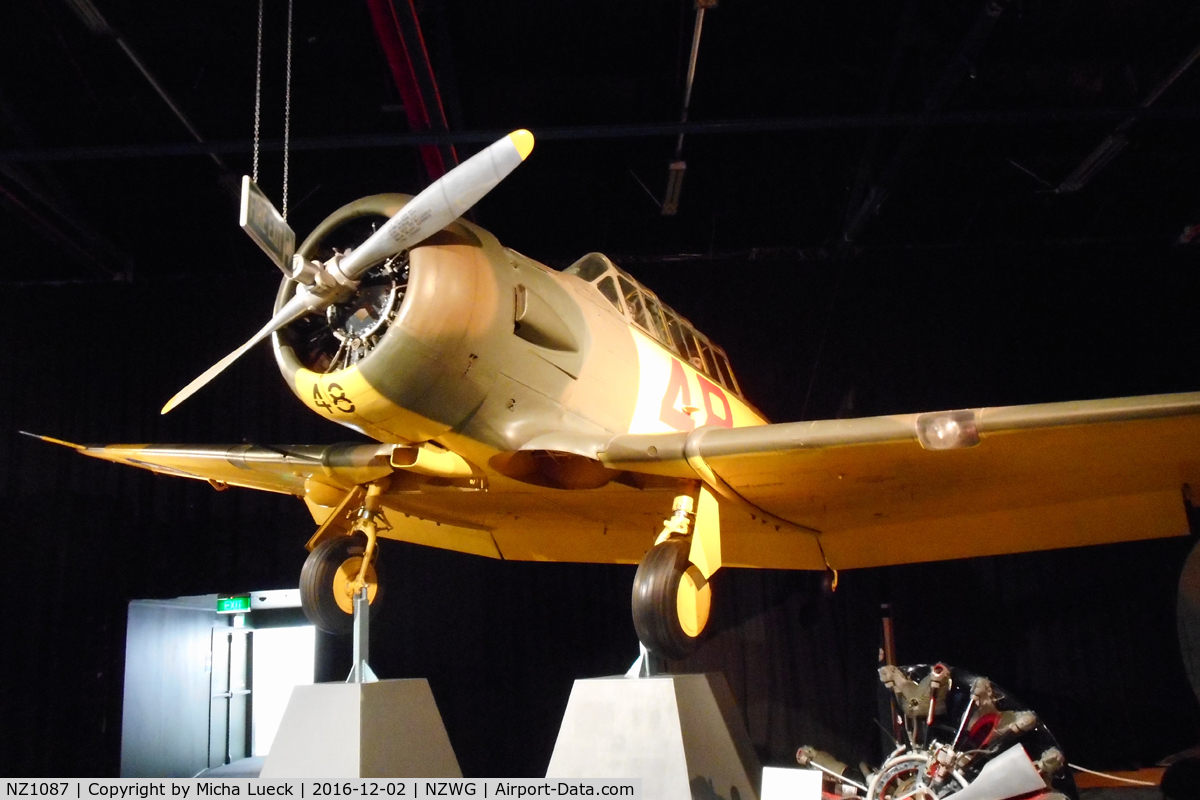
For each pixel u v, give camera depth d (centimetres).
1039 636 551
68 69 527
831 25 524
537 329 333
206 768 600
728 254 686
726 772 285
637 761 264
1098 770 505
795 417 624
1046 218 657
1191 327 620
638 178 625
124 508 590
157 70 531
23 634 555
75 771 532
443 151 544
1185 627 316
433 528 477
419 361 299
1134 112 519
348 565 369
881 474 333
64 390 619
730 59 547
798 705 552
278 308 336
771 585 577
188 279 648
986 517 405
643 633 301
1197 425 270
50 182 580
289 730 277
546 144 595
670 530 326
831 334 638
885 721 328
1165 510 377
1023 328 630
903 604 565
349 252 315
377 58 533
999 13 439
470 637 575
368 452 372
